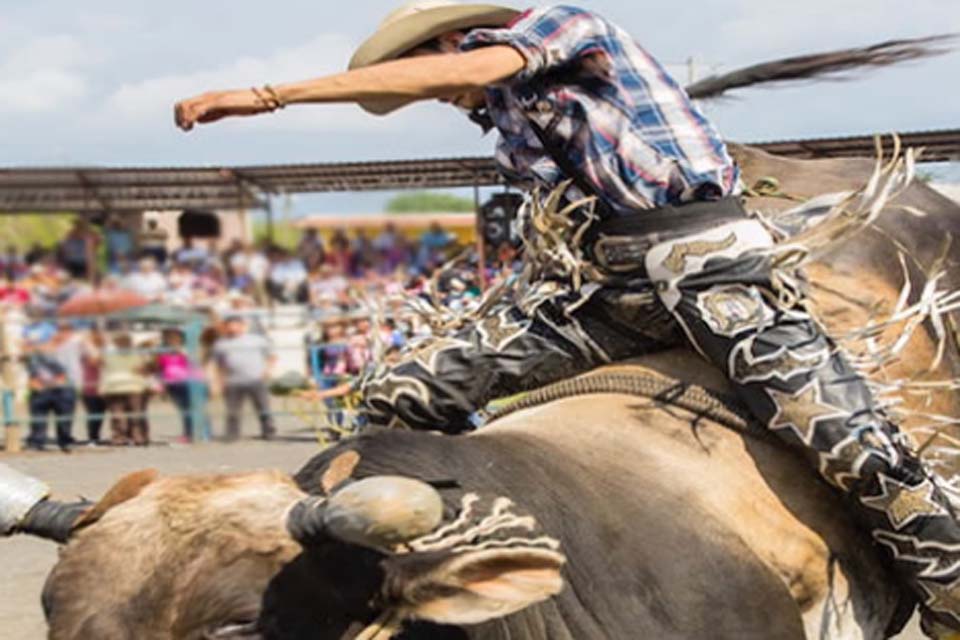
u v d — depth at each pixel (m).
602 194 5.28
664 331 5.40
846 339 5.32
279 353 20.33
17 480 4.20
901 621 5.78
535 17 5.11
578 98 5.20
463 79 4.77
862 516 5.33
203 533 3.78
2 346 19.73
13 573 11.45
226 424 19.73
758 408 5.20
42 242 19.38
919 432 5.87
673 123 5.26
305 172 20.72
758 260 5.20
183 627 3.68
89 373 19.86
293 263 19.84
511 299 5.76
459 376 5.40
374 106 5.67
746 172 6.59
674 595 4.68
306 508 3.72
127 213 18.80
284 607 3.72
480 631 4.09
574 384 5.41
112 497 3.96
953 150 17.34
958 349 6.25
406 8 5.54
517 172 5.59
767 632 4.85
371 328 6.17
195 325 19.75
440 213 20.00
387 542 3.56
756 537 5.09
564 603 4.41
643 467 5.00
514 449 4.76
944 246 5.63
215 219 19.61
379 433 4.54
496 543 3.92
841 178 6.53
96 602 3.75
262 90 4.43
